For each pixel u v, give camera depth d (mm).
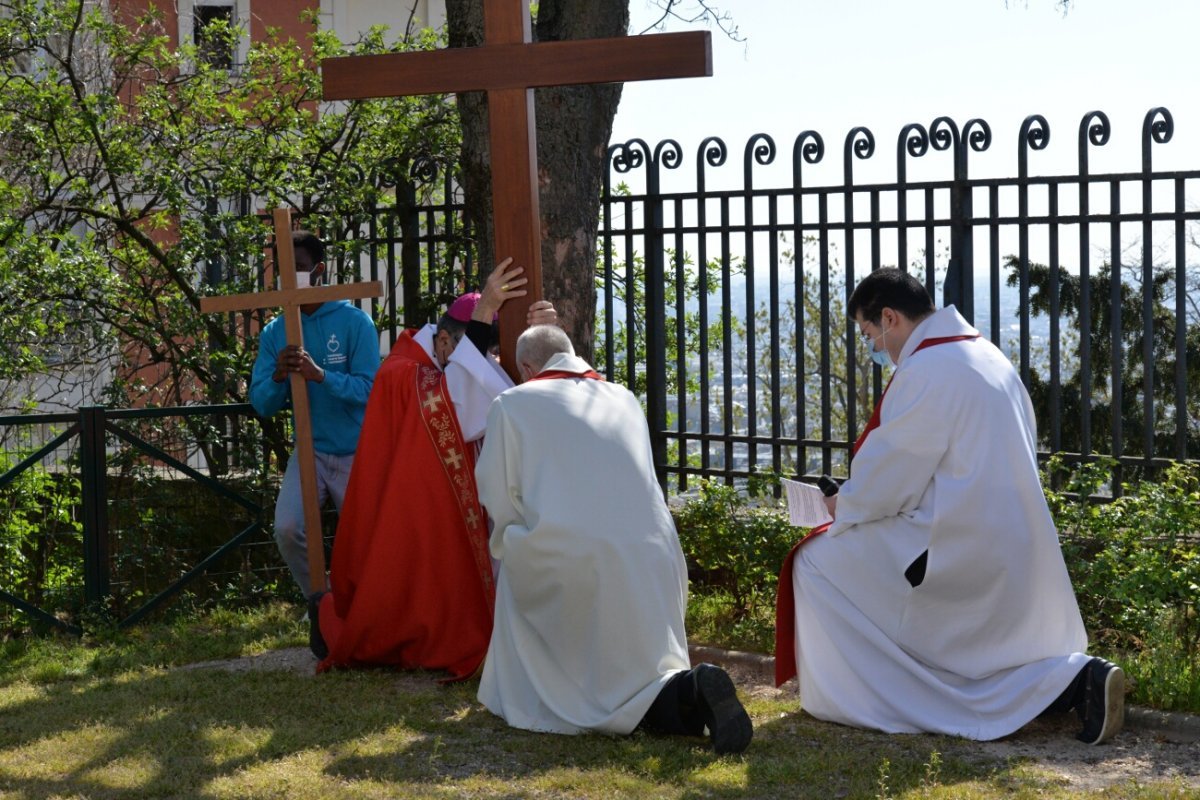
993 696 4559
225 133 9023
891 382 4703
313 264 6277
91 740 4562
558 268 6977
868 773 4125
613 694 4543
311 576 5758
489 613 5383
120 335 8672
